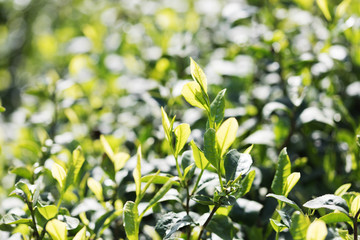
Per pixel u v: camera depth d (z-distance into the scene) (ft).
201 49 8.04
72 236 3.92
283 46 6.05
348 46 6.42
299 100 5.16
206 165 3.42
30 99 7.64
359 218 3.35
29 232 3.85
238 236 4.17
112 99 7.69
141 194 3.16
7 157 6.15
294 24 7.41
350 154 5.05
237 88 6.60
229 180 3.30
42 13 14.30
